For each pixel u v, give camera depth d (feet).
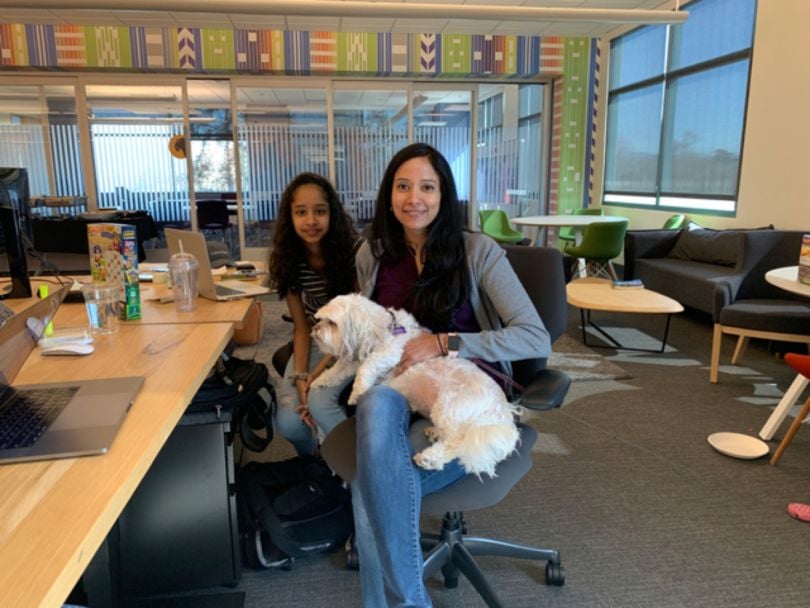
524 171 25.18
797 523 6.28
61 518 2.35
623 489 7.00
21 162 21.50
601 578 5.44
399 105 22.81
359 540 4.54
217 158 22.50
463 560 5.03
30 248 8.04
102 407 3.44
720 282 11.96
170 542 5.22
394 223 5.46
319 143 22.62
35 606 1.87
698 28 17.81
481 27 20.72
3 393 3.66
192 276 6.56
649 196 20.68
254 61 20.75
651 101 20.30
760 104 15.16
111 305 5.59
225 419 5.11
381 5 10.14
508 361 5.00
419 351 4.76
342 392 5.60
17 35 19.66
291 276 6.50
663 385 10.55
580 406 9.56
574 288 13.03
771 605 5.08
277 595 5.30
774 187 14.82
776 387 10.38
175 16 18.76
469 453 3.99
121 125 21.89
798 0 13.82
